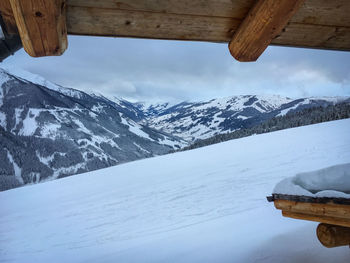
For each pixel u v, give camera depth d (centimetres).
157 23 93
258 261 184
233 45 102
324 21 103
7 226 1074
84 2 82
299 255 177
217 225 407
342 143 1453
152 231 579
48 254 596
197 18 94
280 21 89
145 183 1573
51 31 76
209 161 2027
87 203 1269
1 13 73
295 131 3059
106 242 582
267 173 1040
